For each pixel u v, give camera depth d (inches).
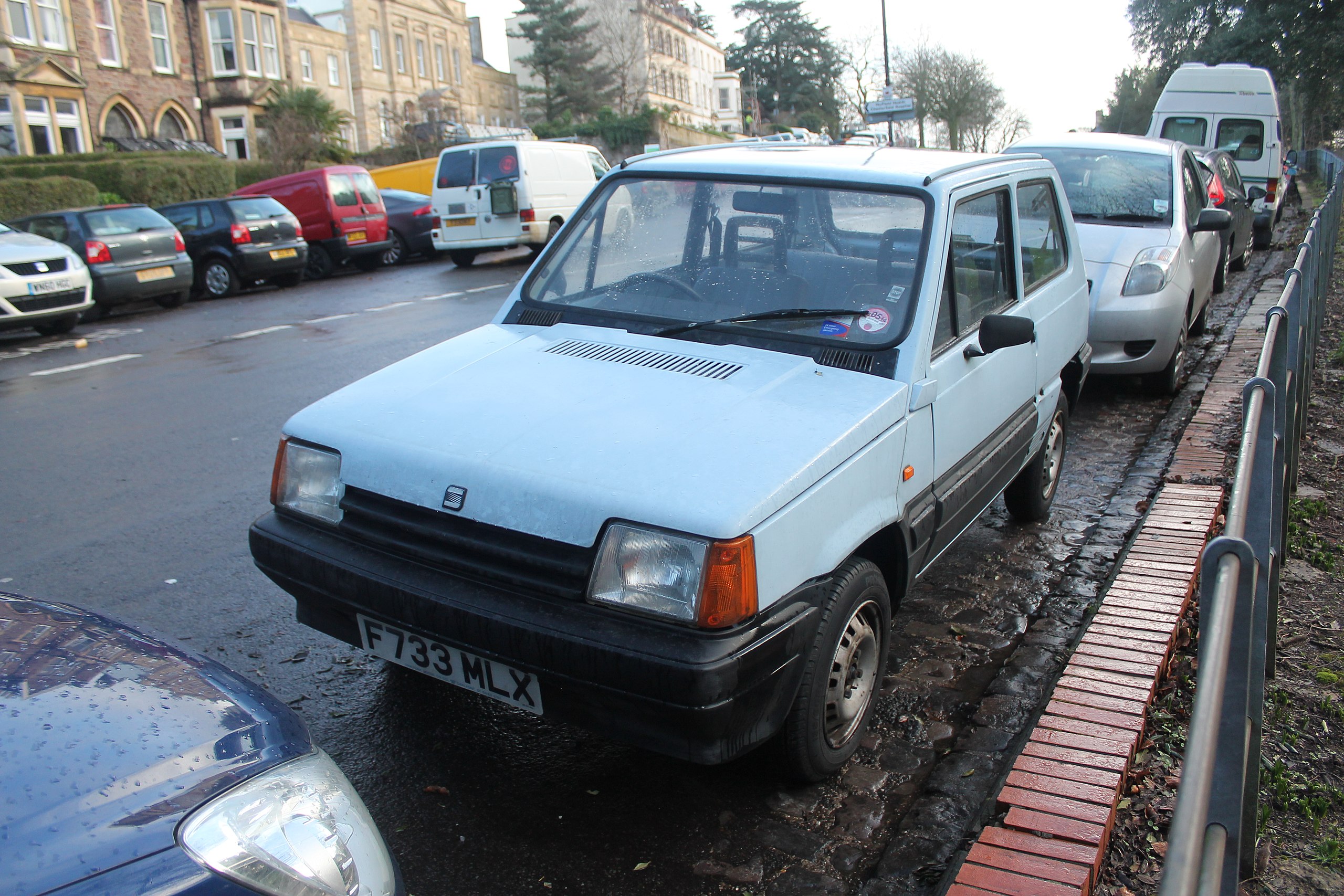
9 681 79.2
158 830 67.2
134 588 186.4
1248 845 103.5
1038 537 207.8
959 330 148.4
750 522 101.7
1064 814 114.3
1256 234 669.3
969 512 156.8
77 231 546.6
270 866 70.6
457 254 760.3
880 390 128.0
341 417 128.0
